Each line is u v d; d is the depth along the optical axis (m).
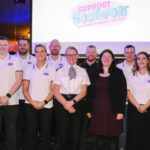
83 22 4.39
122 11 4.28
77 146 3.01
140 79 3.06
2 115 3.04
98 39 4.36
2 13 6.91
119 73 2.88
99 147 2.90
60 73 3.05
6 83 3.02
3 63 3.04
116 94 2.82
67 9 4.43
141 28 4.23
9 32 8.52
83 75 3.03
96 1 4.36
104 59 2.90
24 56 3.63
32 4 4.49
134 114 3.05
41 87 3.05
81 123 3.04
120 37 4.30
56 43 3.74
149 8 4.19
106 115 2.80
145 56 3.03
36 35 4.50
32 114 3.01
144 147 3.04
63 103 2.91
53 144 3.89
